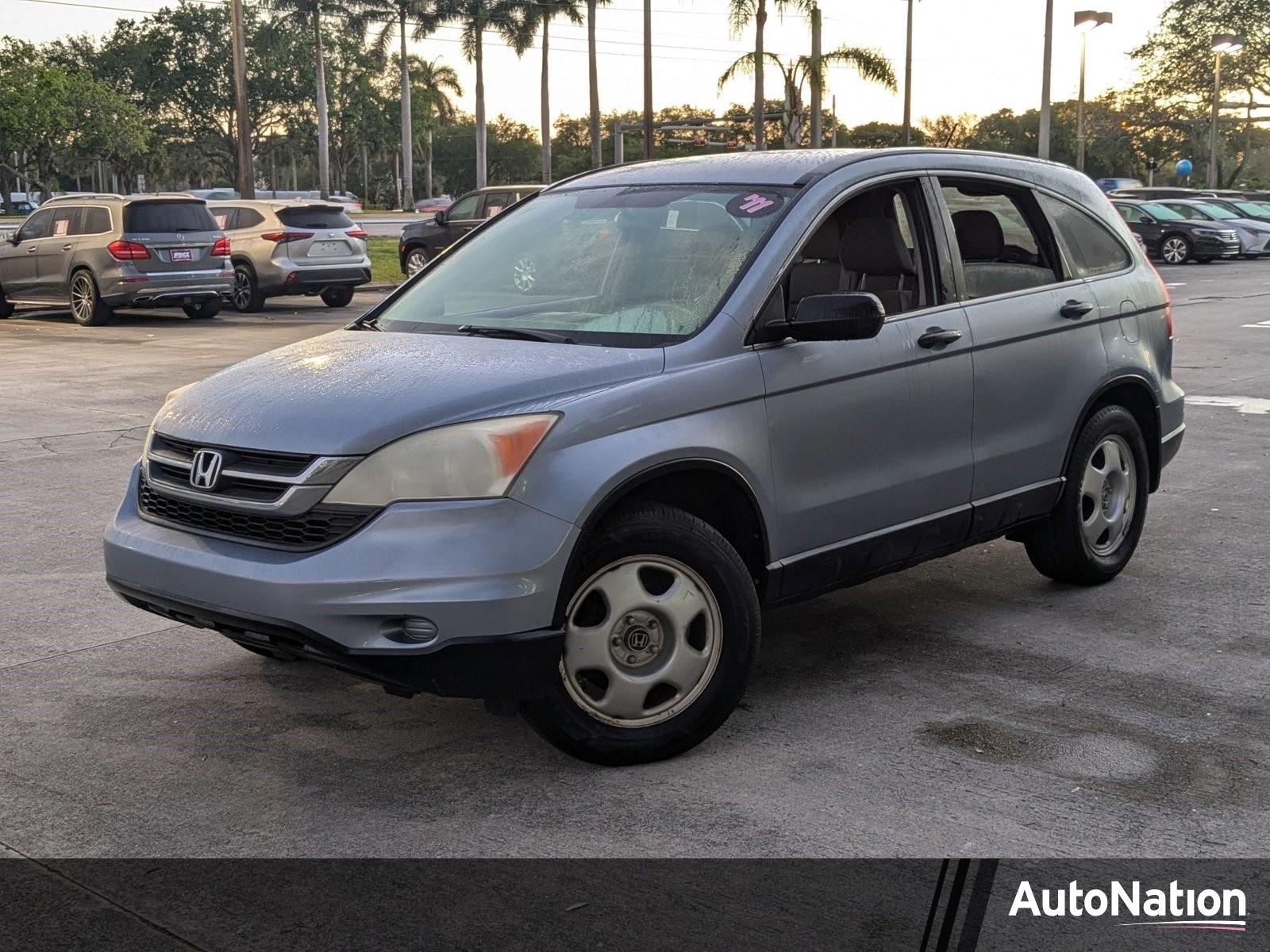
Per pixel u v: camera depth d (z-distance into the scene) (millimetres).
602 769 4062
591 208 5070
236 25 32250
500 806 3807
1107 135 79188
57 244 19344
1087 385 5566
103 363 14391
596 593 3969
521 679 3754
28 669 4980
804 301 4281
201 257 19562
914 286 5043
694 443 4051
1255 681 4781
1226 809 3746
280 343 16562
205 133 99062
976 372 5027
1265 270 31125
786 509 4383
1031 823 3668
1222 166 78250
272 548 3812
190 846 3576
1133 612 5602
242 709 4574
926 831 3617
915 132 79438
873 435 4648
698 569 4066
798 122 40344
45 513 7465
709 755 4152
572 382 3967
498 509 3697
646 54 43344
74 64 95562
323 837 3625
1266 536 6844
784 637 5324
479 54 64438
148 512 4230
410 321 4852
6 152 64875
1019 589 5977
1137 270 6031
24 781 3996
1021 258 5547
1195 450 9141
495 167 125750
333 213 22266
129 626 5508
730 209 4723
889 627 5445
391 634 3680
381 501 3709
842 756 4137
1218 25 71875
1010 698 4625
